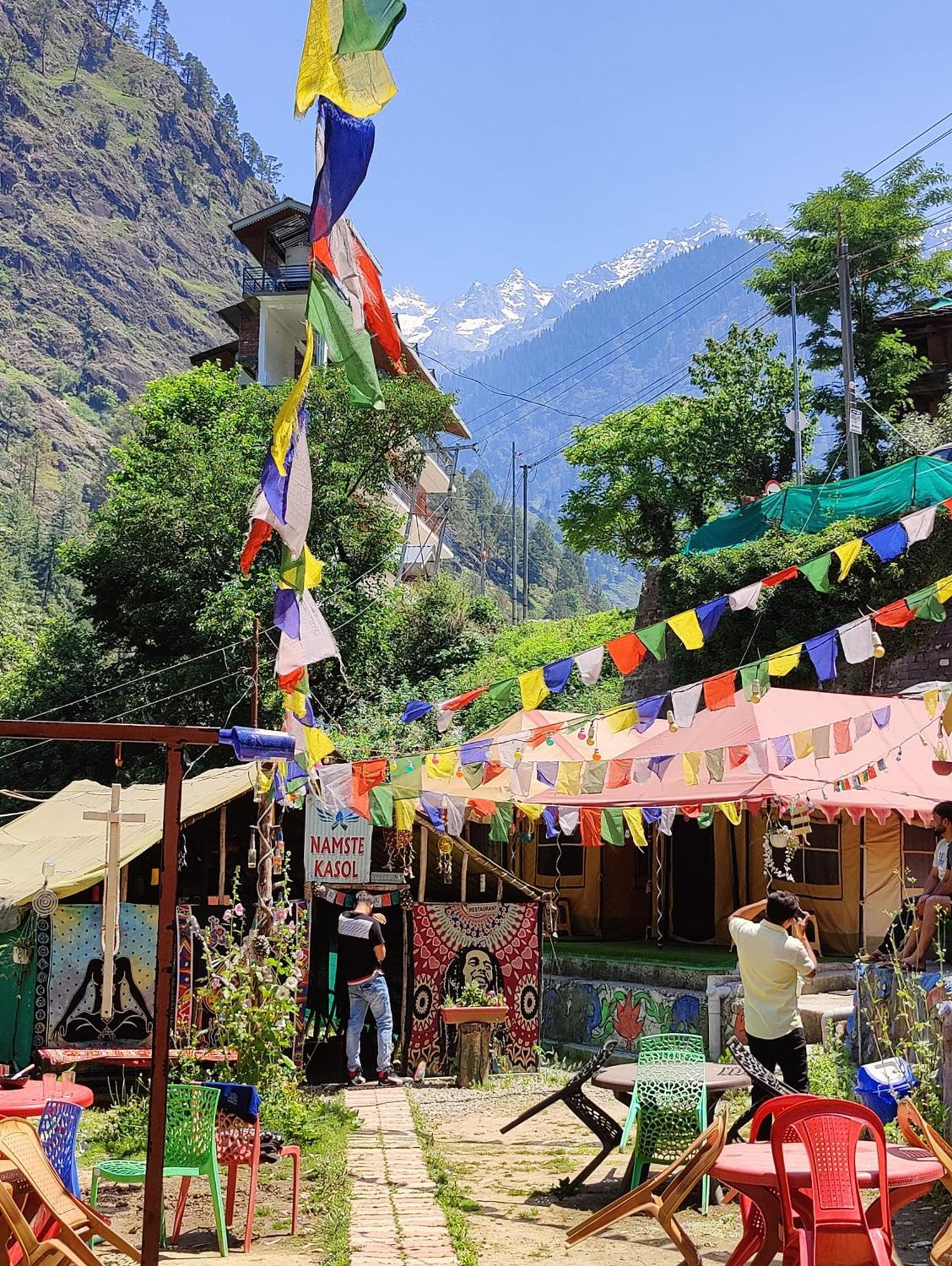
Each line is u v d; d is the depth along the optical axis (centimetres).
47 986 1134
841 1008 1171
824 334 3869
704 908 1725
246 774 1311
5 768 3106
